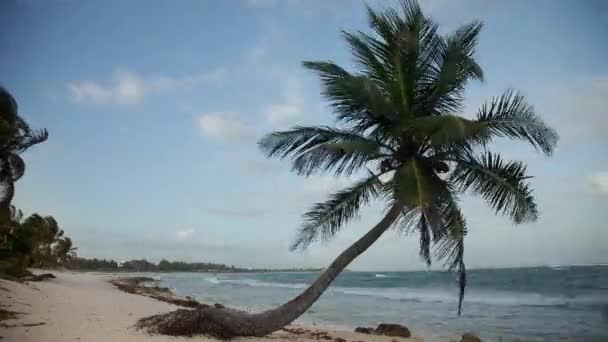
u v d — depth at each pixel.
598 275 51.38
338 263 12.05
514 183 11.59
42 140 22.69
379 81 12.91
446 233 12.15
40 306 15.26
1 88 18.56
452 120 9.92
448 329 19.11
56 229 68.94
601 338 16.22
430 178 11.95
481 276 57.69
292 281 88.25
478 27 12.93
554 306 27.95
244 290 54.59
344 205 12.47
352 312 27.11
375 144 12.09
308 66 12.41
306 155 12.20
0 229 27.95
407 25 12.66
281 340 12.40
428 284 57.34
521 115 11.37
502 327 19.55
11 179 22.80
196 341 10.91
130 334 11.02
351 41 13.06
